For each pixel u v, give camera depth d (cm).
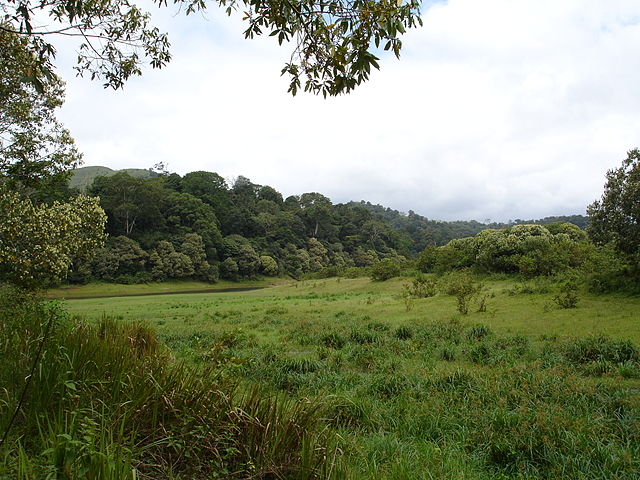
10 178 920
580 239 4597
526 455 465
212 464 314
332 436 383
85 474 228
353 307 2495
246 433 344
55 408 317
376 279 4728
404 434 536
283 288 5444
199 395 357
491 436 504
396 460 427
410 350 1116
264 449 326
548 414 525
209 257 7600
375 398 680
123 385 355
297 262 8788
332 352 1080
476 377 737
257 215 9844
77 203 1483
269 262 8162
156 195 7156
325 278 6506
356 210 12012
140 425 328
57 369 350
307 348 1233
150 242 6894
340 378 790
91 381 347
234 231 8906
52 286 5353
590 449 455
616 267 2092
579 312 1647
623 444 491
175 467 311
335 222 11231
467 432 530
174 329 1588
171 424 327
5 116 1059
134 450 298
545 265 2897
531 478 425
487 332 1337
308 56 419
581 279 2277
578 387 648
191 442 315
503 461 464
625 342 952
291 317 2025
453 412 602
